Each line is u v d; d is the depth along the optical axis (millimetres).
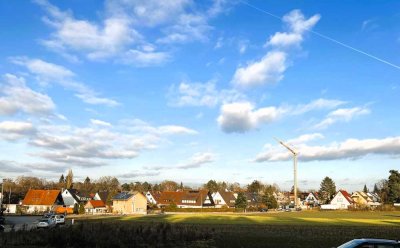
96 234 30844
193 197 158750
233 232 44156
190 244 31625
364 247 15781
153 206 149000
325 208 145500
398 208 124688
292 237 38719
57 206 115375
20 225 56188
